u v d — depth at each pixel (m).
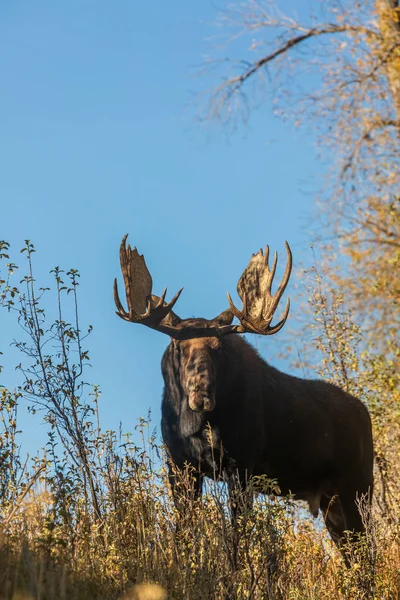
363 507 18.84
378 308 25.08
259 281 20.17
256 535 13.64
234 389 18.83
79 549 12.71
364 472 21.16
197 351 18.39
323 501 21.11
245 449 18.94
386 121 26.41
